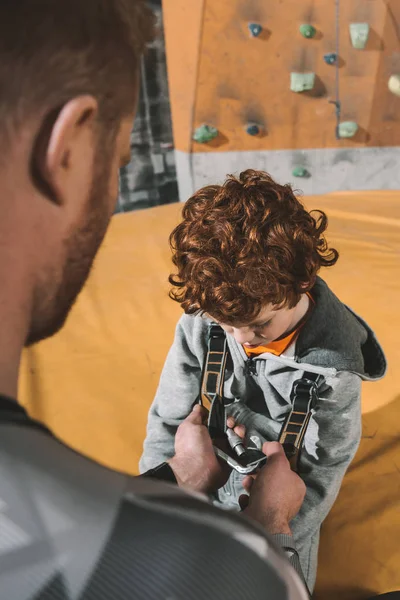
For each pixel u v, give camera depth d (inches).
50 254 10.2
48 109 9.1
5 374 9.5
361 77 108.2
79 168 10.0
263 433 31.8
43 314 10.8
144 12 11.1
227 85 108.1
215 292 23.5
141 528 8.4
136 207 118.2
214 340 29.8
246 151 114.1
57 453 8.8
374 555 35.3
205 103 109.3
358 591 33.7
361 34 103.0
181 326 31.4
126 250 70.2
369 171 116.3
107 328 55.5
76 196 10.2
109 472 9.2
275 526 25.0
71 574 7.7
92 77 9.6
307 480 30.1
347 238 71.1
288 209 24.9
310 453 29.8
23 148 9.0
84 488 8.5
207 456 29.5
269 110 110.7
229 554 8.7
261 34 104.0
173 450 33.8
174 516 8.8
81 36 9.3
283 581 9.3
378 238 70.8
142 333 54.7
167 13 102.7
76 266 11.2
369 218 77.5
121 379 49.5
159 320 56.4
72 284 11.4
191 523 8.9
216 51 104.7
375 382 47.3
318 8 102.5
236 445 29.8
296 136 113.3
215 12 101.4
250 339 26.3
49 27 8.9
